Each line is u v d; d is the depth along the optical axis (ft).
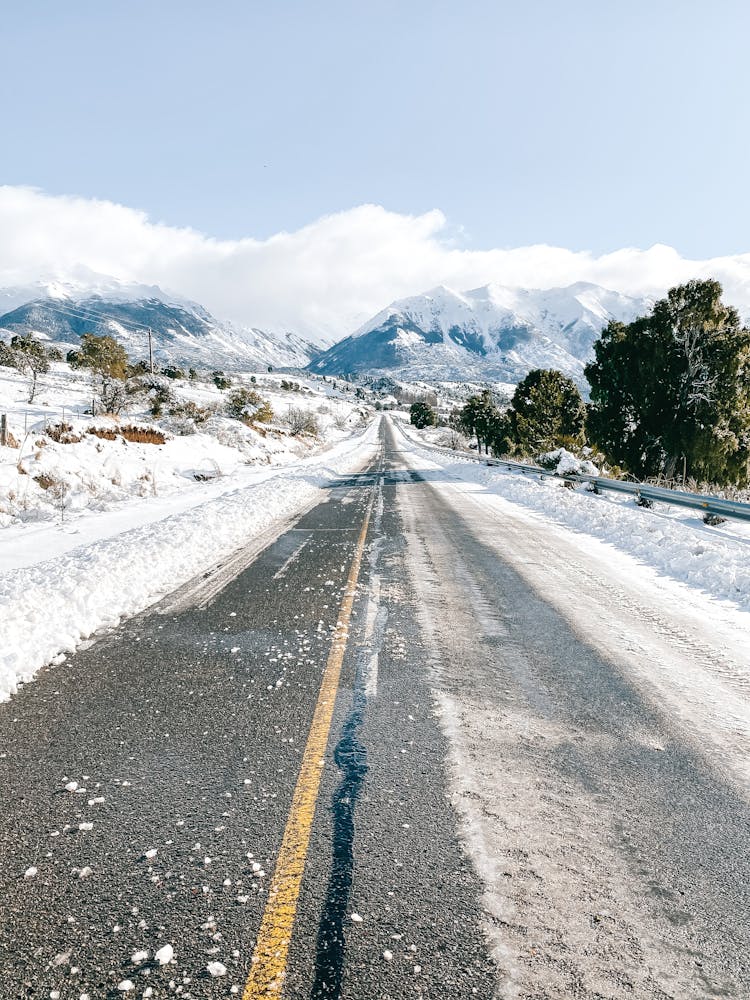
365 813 8.63
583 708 12.17
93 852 7.85
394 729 11.21
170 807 8.84
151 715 11.90
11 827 8.38
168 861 7.66
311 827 8.31
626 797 9.11
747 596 20.22
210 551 28.45
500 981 5.88
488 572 24.35
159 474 58.85
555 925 6.59
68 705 12.39
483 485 64.90
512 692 12.92
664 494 38.96
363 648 15.58
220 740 10.85
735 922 6.69
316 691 12.96
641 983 5.88
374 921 6.63
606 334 66.49
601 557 27.43
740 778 9.68
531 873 7.41
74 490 45.57
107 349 105.29
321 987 5.81
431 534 33.60
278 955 6.19
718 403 56.54
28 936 6.47
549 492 50.67
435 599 20.30
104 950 6.29
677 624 17.71
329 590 21.50
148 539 28.68
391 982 5.87
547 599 20.35
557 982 5.87
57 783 9.50
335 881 7.26
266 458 93.35
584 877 7.36
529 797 9.05
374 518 39.78
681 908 6.89
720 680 13.67
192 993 5.75
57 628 16.79
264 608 19.30
